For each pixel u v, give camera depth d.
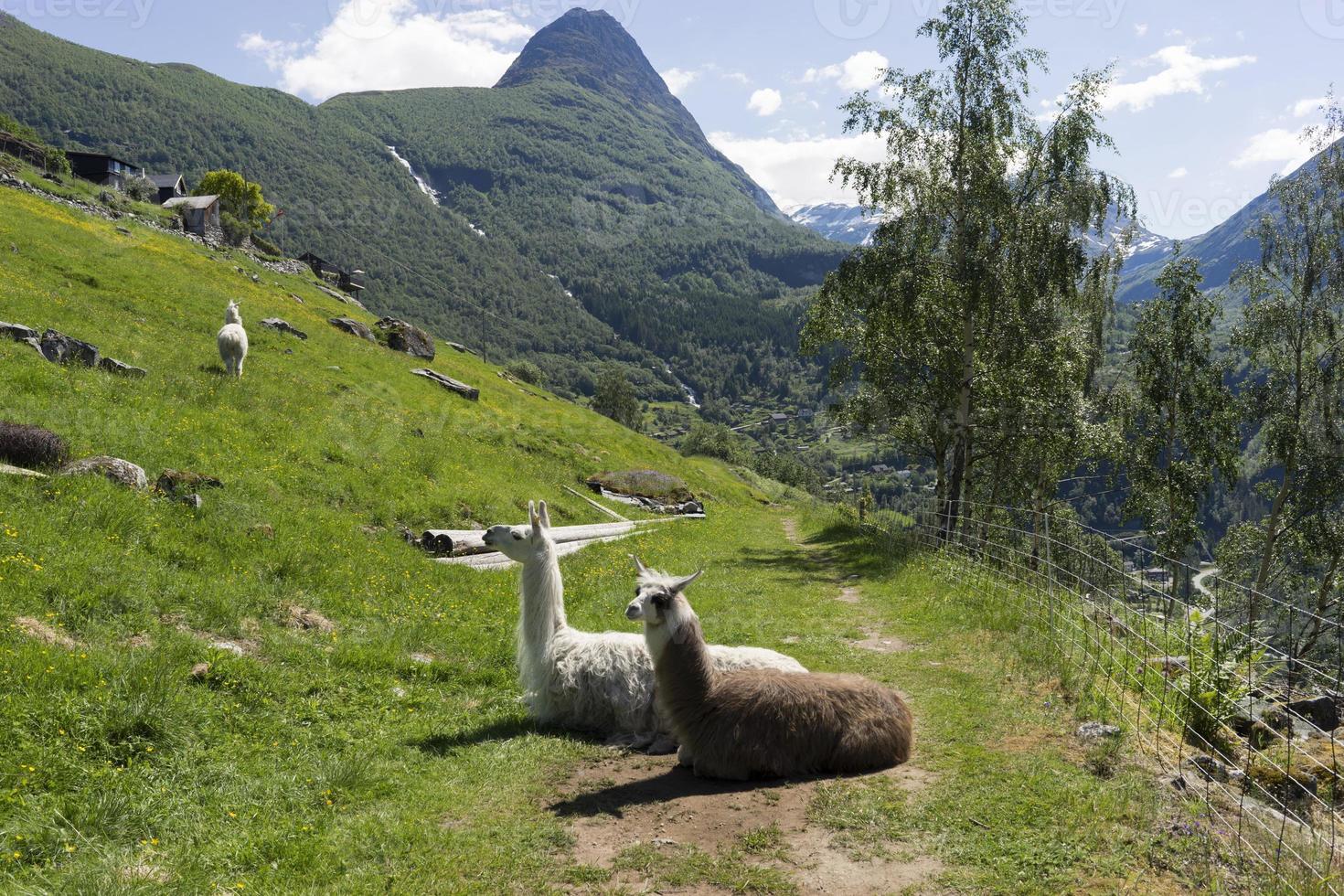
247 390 23.02
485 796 6.92
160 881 5.13
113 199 73.44
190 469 15.23
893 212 30.83
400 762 7.57
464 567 15.88
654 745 8.24
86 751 6.59
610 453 43.78
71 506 11.44
